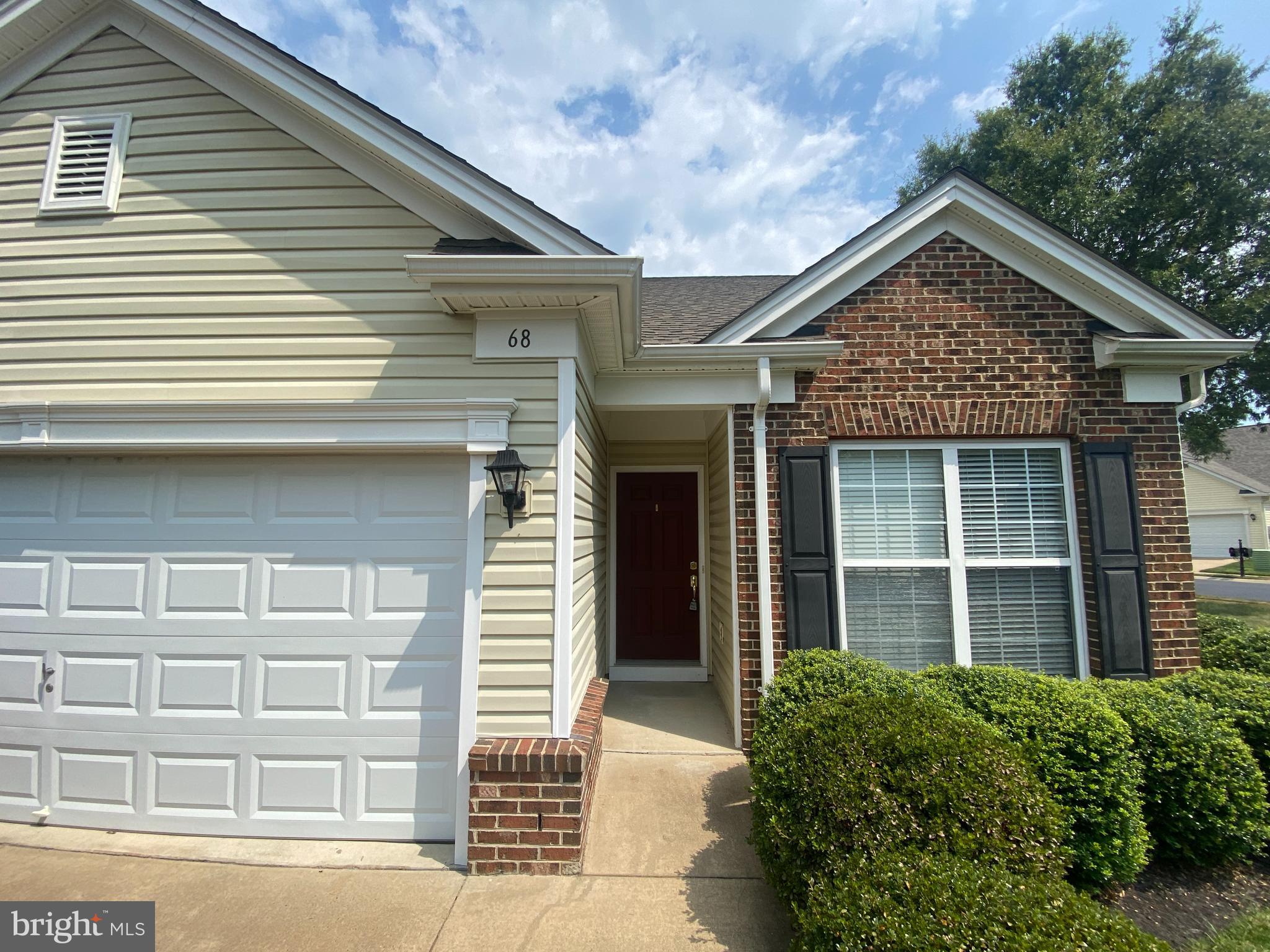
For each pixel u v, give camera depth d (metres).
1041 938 1.67
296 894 2.75
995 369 4.50
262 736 3.29
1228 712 3.41
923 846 2.19
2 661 3.43
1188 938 2.51
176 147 3.64
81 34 3.77
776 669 4.28
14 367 3.51
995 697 3.24
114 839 3.21
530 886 2.81
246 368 3.45
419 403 3.27
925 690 3.30
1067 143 13.75
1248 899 2.79
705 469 6.54
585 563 3.87
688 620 6.48
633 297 3.40
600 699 3.91
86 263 3.57
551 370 3.36
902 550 4.49
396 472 3.41
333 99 3.42
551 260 3.03
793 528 4.35
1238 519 26.27
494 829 2.93
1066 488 4.49
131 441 3.32
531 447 3.30
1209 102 14.22
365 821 3.22
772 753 2.83
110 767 3.34
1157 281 13.63
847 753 2.53
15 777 3.38
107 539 3.45
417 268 3.03
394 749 3.26
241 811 3.26
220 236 3.55
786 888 2.44
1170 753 3.07
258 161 3.60
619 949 2.40
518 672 3.13
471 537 3.21
